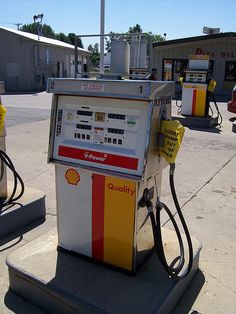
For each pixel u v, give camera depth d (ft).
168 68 76.48
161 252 8.36
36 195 13.32
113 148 8.34
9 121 33.71
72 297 8.05
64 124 8.92
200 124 34.14
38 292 8.67
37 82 87.20
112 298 8.03
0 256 10.73
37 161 20.31
